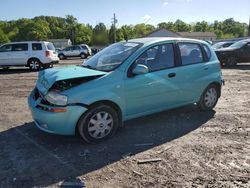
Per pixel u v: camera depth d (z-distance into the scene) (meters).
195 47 6.57
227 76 13.03
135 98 5.46
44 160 4.56
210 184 3.84
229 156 4.62
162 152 4.78
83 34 107.12
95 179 4.00
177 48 6.18
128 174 4.12
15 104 8.08
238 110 7.14
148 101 5.67
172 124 6.10
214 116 6.63
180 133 5.61
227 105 7.61
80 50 36.72
